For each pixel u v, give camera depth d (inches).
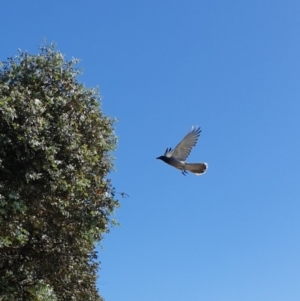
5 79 908.6
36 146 830.5
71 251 992.9
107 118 1019.3
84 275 1057.5
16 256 943.7
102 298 1141.7
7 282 900.6
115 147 1037.8
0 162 808.3
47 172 861.2
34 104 842.8
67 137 891.4
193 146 460.8
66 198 905.5
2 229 826.8
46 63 933.8
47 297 928.9
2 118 812.0
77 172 909.2
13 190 825.5
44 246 956.6
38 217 922.7
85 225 949.8
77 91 954.1
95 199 970.7
